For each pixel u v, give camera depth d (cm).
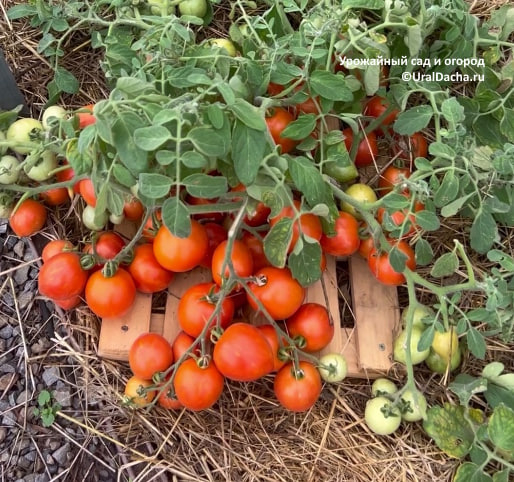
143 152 44
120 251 53
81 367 58
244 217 51
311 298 57
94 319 58
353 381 58
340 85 52
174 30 53
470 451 52
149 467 55
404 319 57
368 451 56
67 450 56
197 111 45
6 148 54
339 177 55
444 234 62
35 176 55
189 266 51
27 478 55
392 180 59
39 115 66
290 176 52
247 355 47
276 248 47
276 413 57
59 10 60
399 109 59
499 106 58
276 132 54
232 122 48
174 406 54
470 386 53
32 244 61
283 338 53
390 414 52
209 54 50
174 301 57
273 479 54
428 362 57
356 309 58
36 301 60
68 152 49
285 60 57
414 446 56
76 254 53
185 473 54
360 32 53
